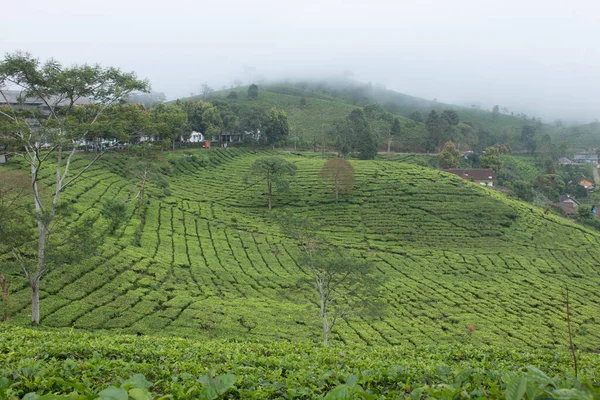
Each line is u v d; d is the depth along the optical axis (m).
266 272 51.22
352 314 34.69
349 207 77.75
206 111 113.62
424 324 40.38
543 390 5.08
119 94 33.44
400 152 138.12
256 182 89.44
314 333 34.94
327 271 34.00
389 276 53.81
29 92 31.94
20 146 31.78
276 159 77.69
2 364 10.84
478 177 112.06
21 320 29.19
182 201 75.44
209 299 39.38
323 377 9.23
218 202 78.88
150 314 34.12
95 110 35.28
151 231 57.41
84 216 51.56
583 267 62.25
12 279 34.81
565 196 122.69
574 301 49.59
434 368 10.65
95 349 14.20
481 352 17.28
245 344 19.47
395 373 10.05
